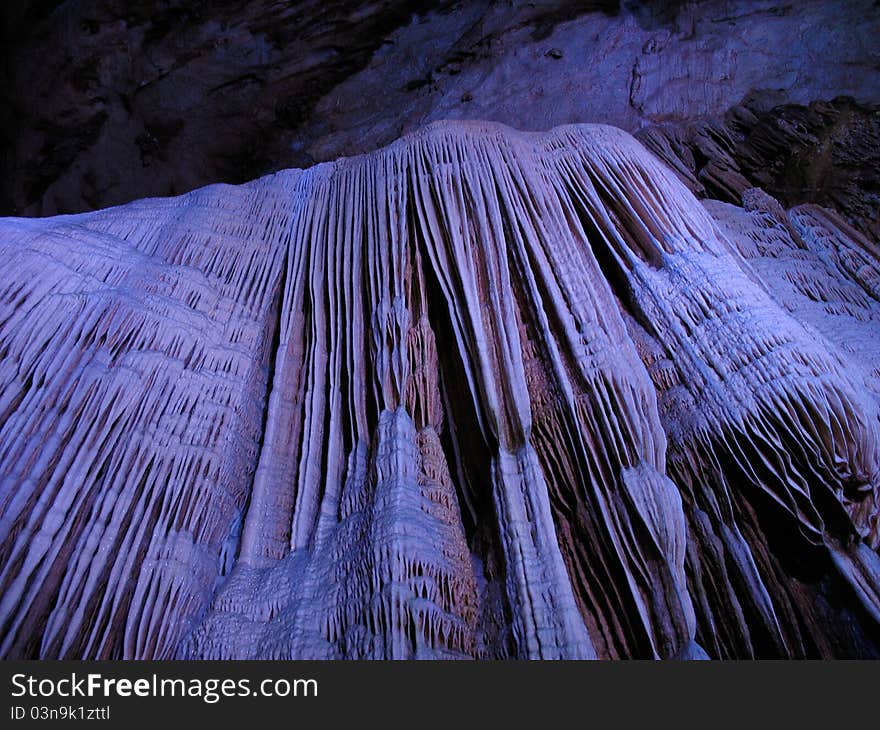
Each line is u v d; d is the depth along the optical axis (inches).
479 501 134.3
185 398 141.3
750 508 123.0
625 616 113.3
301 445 150.6
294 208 190.5
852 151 209.9
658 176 166.2
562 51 259.0
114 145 311.7
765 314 131.8
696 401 131.2
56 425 119.9
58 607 105.0
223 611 118.6
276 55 285.9
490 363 136.9
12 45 295.9
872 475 114.5
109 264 151.3
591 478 123.0
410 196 171.5
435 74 273.9
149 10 277.1
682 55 243.0
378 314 154.8
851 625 109.9
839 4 232.8
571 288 149.0
